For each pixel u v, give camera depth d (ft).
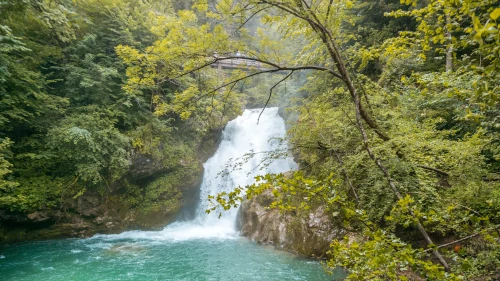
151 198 42.80
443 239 17.08
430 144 12.57
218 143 56.18
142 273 25.18
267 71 11.53
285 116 52.39
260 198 37.96
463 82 9.53
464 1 5.51
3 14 24.59
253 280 23.45
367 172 11.27
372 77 32.58
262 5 11.20
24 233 33.27
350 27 36.09
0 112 29.04
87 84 35.04
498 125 8.25
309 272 24.16
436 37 6.91
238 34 12.45
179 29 11.46
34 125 33.88
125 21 39.47
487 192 11.71
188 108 13.42
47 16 31.76
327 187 7.05
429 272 5.30
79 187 35.81
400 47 10.58
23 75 29.96
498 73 4.92
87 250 31.30
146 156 41.70
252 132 57.16
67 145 33.30
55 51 35.42
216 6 11.37
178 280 23.70
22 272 24.85
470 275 8.01
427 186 9.82
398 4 34.22
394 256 5.51
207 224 45.29
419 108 17.81
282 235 31.09
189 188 47.32
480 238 11.04
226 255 29.81
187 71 11.96
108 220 38.73
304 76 33.76
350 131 12.87
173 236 38.17
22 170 33.01
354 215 7.19
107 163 36.55
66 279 23.62
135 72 12.19
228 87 13.93
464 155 12.07
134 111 42.80
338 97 15.14
